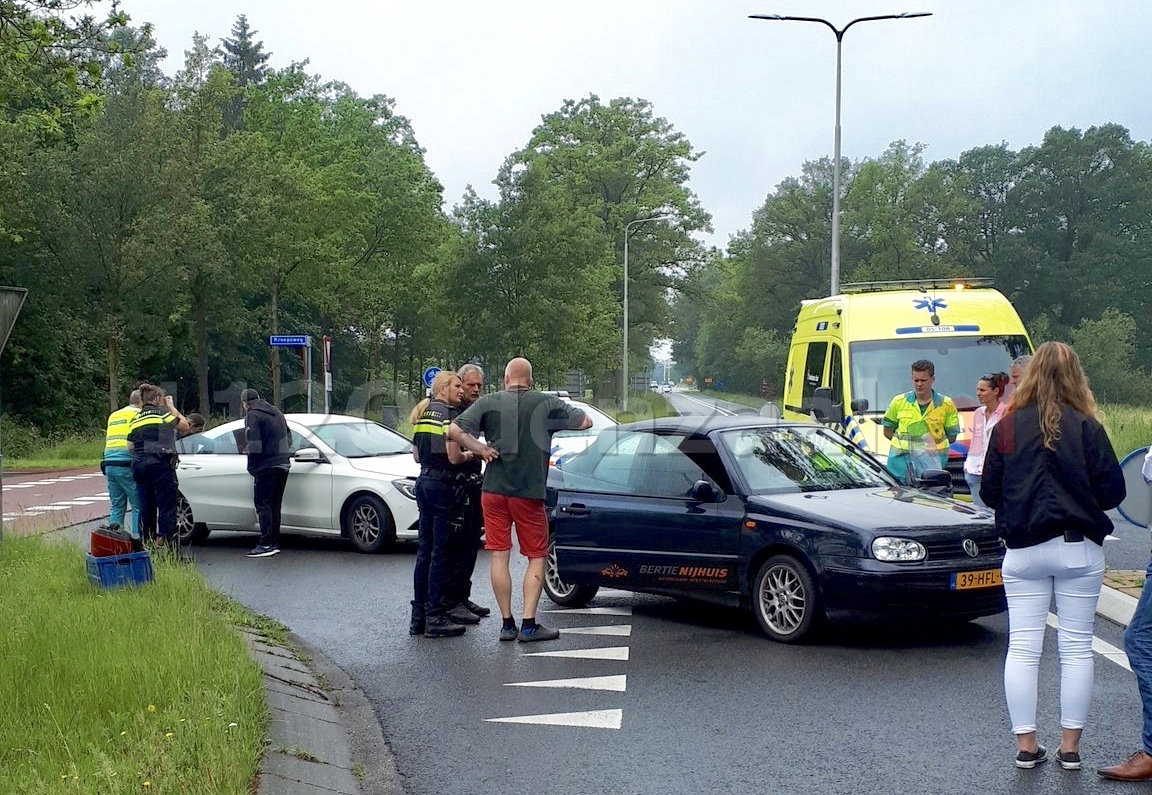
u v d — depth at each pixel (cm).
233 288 4134
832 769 582
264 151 4131
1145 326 7925
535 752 621
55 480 2811
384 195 5228
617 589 1080
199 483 1491
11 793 482
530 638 894
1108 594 977
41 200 3497
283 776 542
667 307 6925
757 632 912
